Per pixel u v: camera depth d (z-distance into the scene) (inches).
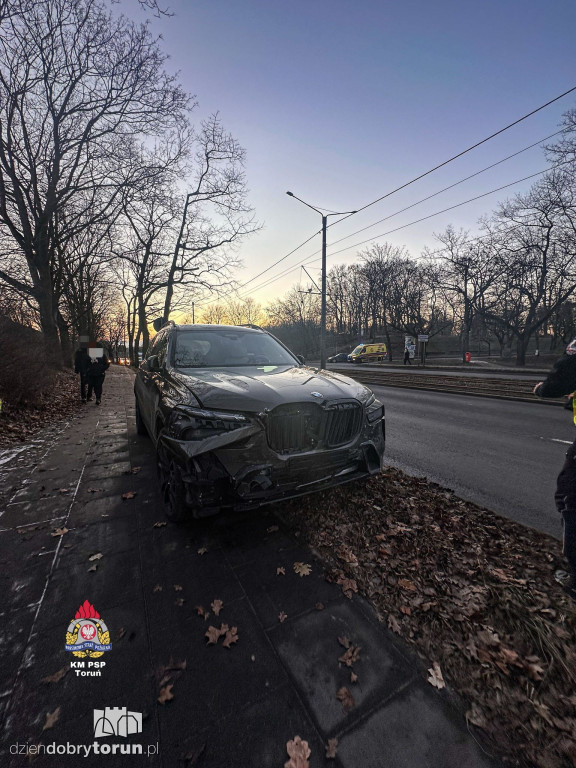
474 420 292.0
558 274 1035.9
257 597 84.7
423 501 135.3
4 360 305.1
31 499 139.9
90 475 165.6
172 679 63.9
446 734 54.2
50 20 498.3
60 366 672.4
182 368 145.3
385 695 60.5
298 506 130.4
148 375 186.1
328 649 70.1
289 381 121.1
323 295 799.1
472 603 81.0
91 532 114.7
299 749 52.5
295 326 2874.0
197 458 99.8
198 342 166.6
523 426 269.3
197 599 84.3
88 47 531.5
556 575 91.4
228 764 50.8
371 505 131.0
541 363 1470.2
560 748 52.1
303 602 82.9
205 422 102.4
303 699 60.1
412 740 53.5
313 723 56.2
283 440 104.3
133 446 213.9
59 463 182.7
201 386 115.6
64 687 62.4
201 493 98.9
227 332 181.3
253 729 55.5
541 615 77.2
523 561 97.3
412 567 94.5
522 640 71.0
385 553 100.7
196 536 111.6
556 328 1736.0
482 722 55.9
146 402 180.5
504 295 1352.1
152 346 219.9
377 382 613.9
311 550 103.1
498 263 1165.1
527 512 132.0
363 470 121.3
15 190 571.2
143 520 122.3
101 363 379.9
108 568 96.1
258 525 117.5
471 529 114.1
